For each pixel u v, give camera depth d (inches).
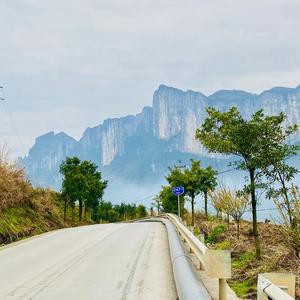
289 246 474.9
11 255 614.2
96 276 431.8
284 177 599.8
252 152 625.6
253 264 504.7
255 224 590.2
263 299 181.3
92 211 3198.8
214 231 985.5
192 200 1684.3
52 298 341.4
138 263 506.6
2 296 352.8
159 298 332.8
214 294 307.9
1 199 951.6
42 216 1184.8
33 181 1202.0
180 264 335.9
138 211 4768.7
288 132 631.2
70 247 689.0
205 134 666.2
